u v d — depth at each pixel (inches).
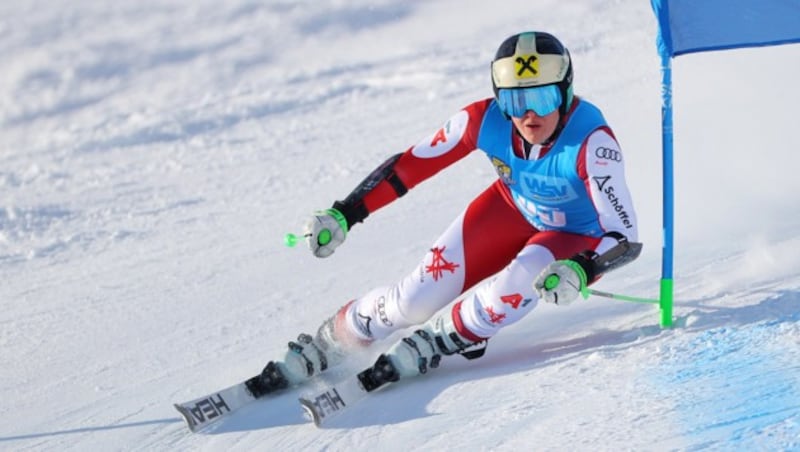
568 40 2063.2
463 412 441.4
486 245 538.3
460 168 1171.3
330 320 542.3
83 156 1670.8
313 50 2684.5
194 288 855.1
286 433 469.7
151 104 2214.6
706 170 876.0
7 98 2393.0
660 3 514.3
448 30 2620.6
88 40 2933.1
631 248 474.6
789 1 512.1
